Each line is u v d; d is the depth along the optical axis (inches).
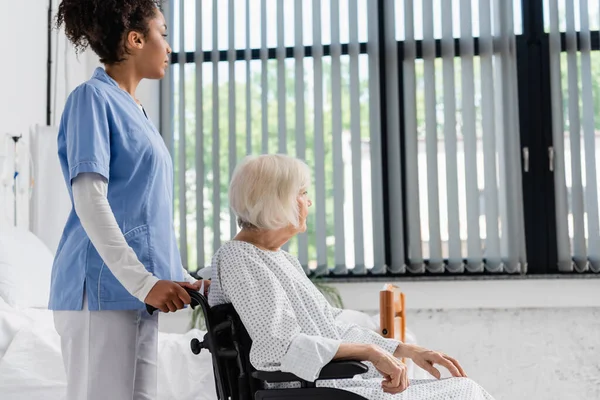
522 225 148.6
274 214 62.9
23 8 140.5
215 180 153.9
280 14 155.2
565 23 151.1
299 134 153.6
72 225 66.0
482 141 151.0
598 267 146.7
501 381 148.4
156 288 59.0
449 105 151.4
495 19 152.6
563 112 150.3
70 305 63.0
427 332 150.8
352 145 153.0
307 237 152.6
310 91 154.9
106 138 62.9
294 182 63.8
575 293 147.9
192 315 142.2
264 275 60.4
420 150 153.0
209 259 153.9
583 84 149.3
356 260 151.9
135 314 64.2
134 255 60.6
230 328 60.7
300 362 56.5
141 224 65.1
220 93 156.1
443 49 152.0
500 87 151.3
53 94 151.1
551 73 150.6
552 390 147.3
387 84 153.3
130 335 63.6
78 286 62.9
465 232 151.0
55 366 87.6
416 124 151.9
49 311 100.0
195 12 156.9
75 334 63.0
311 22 155.6
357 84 153.3
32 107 143.3
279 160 64.1
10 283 106.2
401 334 99.5
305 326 60.7
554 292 148.4
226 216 154.2
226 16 156.6
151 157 66.1
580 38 149.8
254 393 59.1
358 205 152.3
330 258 153.9
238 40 156.6
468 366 149.3
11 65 135.1
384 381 57.4
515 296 149.0
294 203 63.9
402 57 154.9
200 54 156.1
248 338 59.8
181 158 154.9
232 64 155.4
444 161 151.9
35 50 145.3
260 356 57.5
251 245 62.9
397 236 151.6
